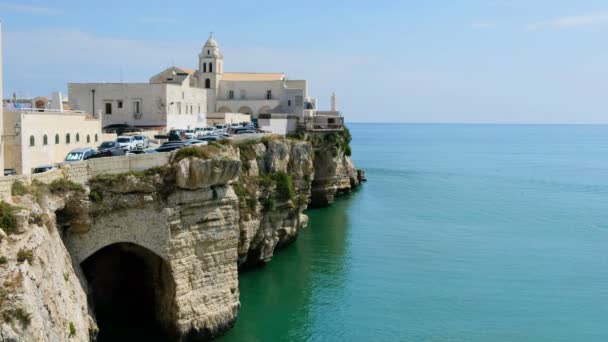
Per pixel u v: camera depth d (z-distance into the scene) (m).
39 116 56.50
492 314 56.12
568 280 66.12
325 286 63.03
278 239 73.75
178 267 45.72
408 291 61.91
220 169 47.50
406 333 51.78
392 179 155.88
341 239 83.19
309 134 113.06
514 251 78.44
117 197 44.31
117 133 87.44
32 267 33.38
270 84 141.62
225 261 49.16
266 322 53.12
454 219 99.44
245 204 63.97
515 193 131.88
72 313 37.66
